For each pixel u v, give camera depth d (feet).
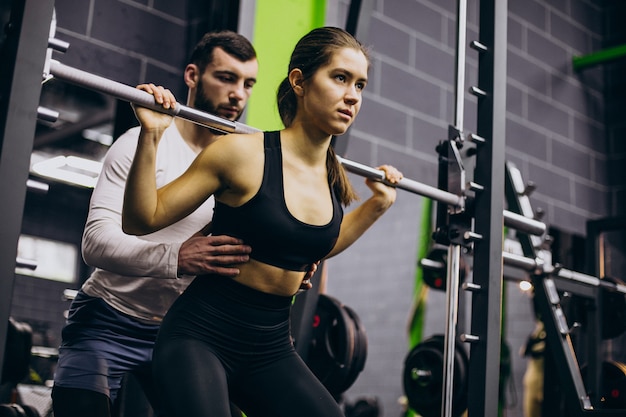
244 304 4.61
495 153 6.53
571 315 12.89
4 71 4.38
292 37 11.25
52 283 24.34
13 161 4.25
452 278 6.52
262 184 4.53
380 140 14.06
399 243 21.42
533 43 17.20
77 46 10.45
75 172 14.05
